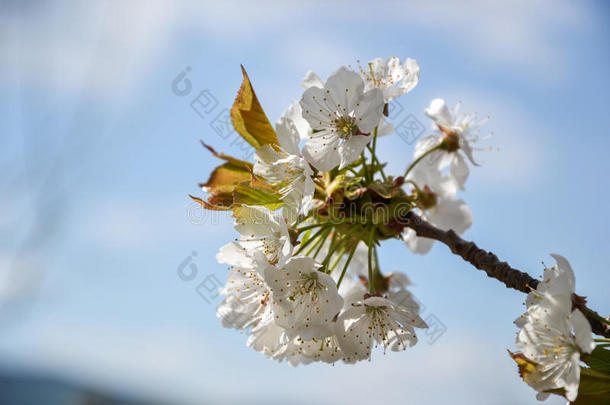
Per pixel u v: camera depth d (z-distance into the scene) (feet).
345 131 1.46
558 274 1.35
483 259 1.45
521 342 1.36
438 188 1.63
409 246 1.64
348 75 1.46
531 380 1.34
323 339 1.44
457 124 1.64
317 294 1.42
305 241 1.49
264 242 1.44
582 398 1.33
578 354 1.32
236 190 1.43
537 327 1.35
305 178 1.44
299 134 1.46
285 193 1.44
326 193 1.45
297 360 1.52
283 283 1.41
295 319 1.41
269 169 1.46
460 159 1.62
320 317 1.41
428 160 1.62
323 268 1.45
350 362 1.46
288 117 1.47
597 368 1.33
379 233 1.48
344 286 1.60
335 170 1.46
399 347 1.45
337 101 1.46
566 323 1.34
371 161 1.48
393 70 1.53
